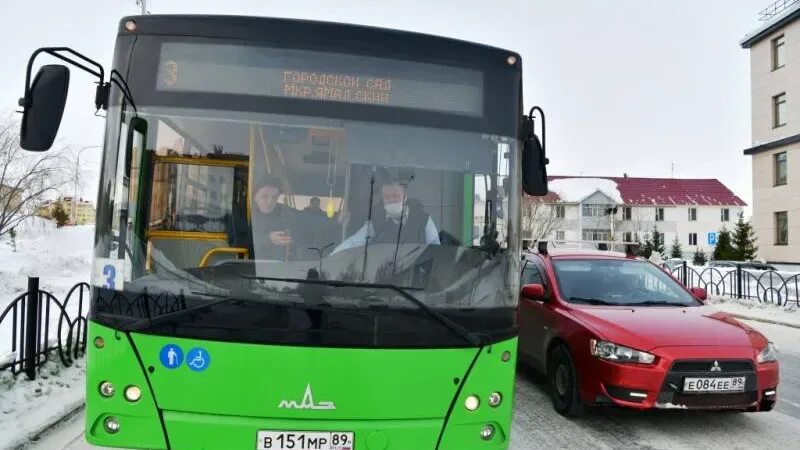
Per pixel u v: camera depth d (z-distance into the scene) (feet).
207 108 11.59
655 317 19.20
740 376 16.98
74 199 73.67
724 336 17.81
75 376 21.44
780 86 114.62
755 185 121.49
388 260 11.29
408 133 12.00
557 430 18.06
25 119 11.23
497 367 11.25
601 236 215.72
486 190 12.13
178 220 11.27
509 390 11.36
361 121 11.89
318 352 10.60
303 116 11.76
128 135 11.42
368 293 10.85
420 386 10.80
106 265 10.93
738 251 141.08
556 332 20.20
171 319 10.60
